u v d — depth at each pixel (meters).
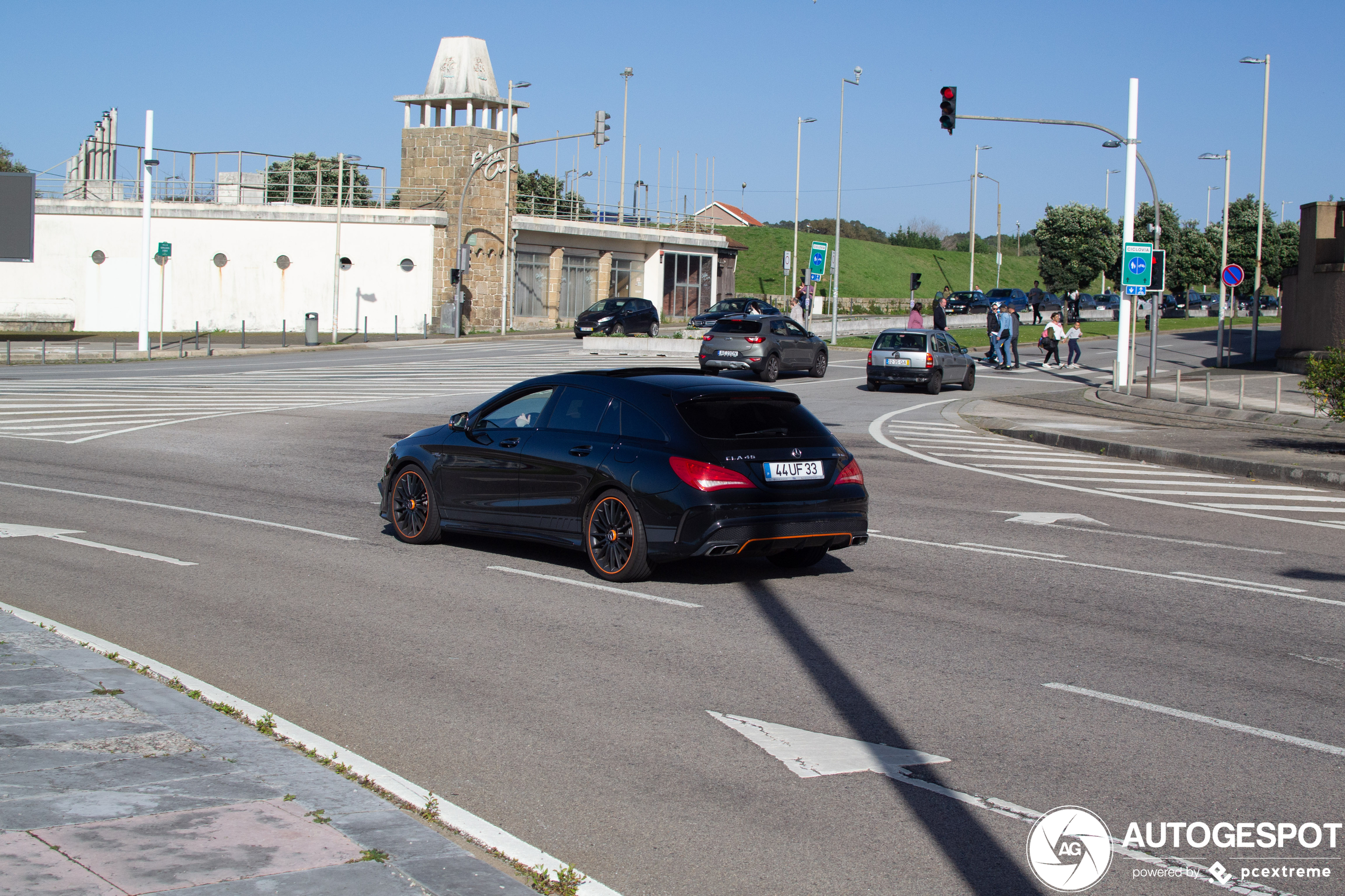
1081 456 18.56
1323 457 17.20
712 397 8.88
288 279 52.78
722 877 4.16
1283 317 37.16
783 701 6.15
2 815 4.19
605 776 5.11
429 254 52.25
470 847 4.27
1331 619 8.08
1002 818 4.69
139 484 14.14
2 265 53.16
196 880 3.69
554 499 9.33
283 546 10.43
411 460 10.55
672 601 8.40
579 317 48.09
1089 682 6.53
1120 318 29.39
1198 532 11.70
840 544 9.08
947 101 28.48
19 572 9.28
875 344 30.12
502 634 7.45
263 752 4.96
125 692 5.77
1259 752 5.45
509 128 53.31
